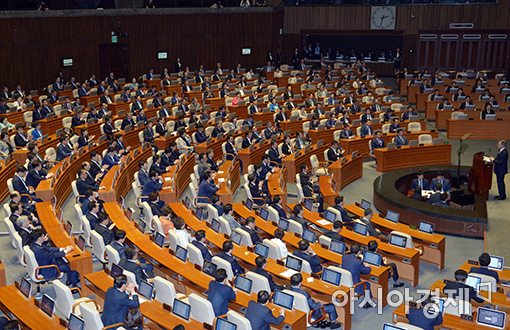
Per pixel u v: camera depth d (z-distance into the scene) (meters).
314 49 48.34
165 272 13.45
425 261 16.59
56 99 31.64
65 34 36.38
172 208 17.70
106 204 17.44
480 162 20.88
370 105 33.72
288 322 10.95
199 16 42.53
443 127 32.06
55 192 19.30
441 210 19.14
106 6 38.81
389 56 46.97
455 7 44.00
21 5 34.50
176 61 40.88
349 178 24.45
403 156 25.98
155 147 23.56
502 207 20.45
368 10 45.41
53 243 14.55
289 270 13.30
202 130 26.44
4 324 9.81
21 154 22.69
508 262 16.33
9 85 33.88
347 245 16.12
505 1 43.16
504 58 44.00
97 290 12.23
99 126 27.67
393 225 17.27
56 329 10.48
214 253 15.11
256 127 28.66
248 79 39.75
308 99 33.75
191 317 11.02
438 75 40.69
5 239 17.14
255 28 44.97
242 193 23.25
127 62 40.00
